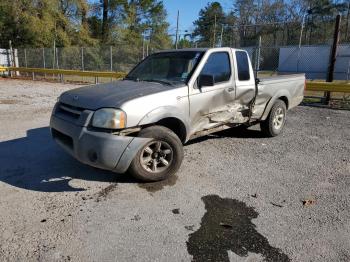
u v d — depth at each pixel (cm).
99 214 363
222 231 335
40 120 861
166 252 300
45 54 2516
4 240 313
